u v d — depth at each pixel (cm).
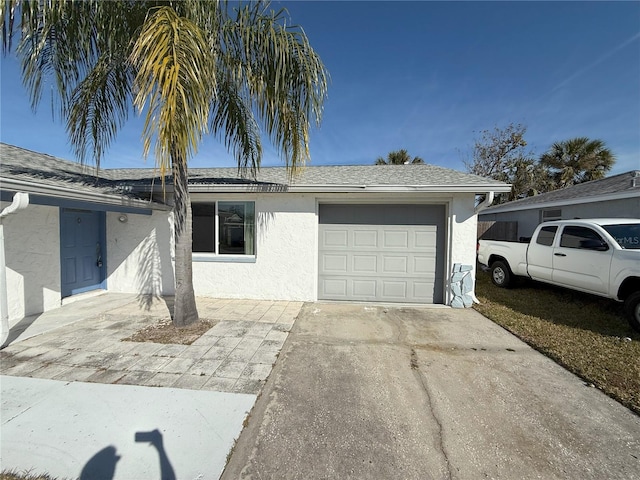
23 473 199
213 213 676
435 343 430
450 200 619
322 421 256
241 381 317
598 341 428
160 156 317
